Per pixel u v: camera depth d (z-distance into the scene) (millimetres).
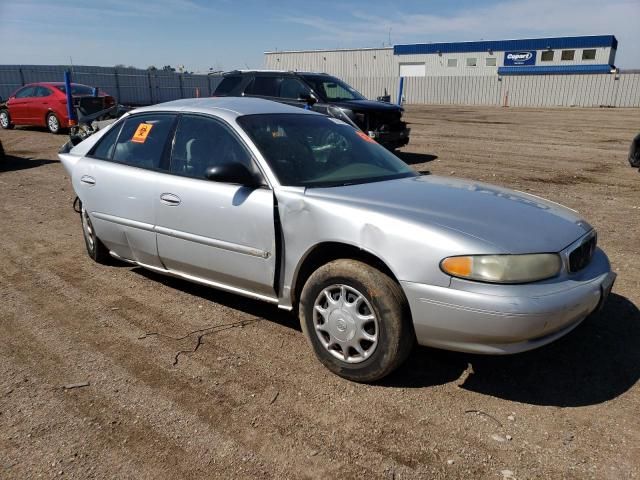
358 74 57844
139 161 4492
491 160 12523
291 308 3637
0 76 29469
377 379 3223
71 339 3840
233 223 3717
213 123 4078
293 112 4453
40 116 17547
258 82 12109
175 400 3109
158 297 4602
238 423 2904
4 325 4055
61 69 30969
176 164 4199
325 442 2756
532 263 2900
